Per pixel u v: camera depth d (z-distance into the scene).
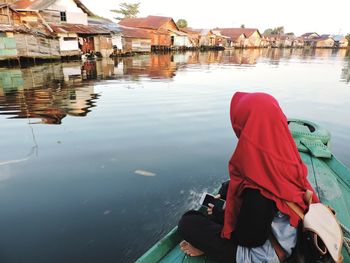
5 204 4.05
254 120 1.63
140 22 49.88
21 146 6.04
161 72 20.55
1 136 6.63
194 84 14.99
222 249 1.85
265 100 1.67
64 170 5.03
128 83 14.90
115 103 10.16
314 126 4.61
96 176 4.86
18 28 21.22
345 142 6.89
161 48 49.38
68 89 12.84
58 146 6.07
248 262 1.73
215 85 14.80
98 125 7.55
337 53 69.75
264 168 1.59
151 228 3.66
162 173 5.00
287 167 1.59
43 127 7.33
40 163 5.27
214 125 7.70
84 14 30.75
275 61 35.75
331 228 1.68
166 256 2.20
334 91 13.77
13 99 10.57
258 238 1.63
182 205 4.13
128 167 5.19
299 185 1.70
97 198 4.25
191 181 4.77
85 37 31.78
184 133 7.02
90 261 3.13
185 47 56.19
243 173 1.66
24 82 14.77
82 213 3.91
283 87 14.63
